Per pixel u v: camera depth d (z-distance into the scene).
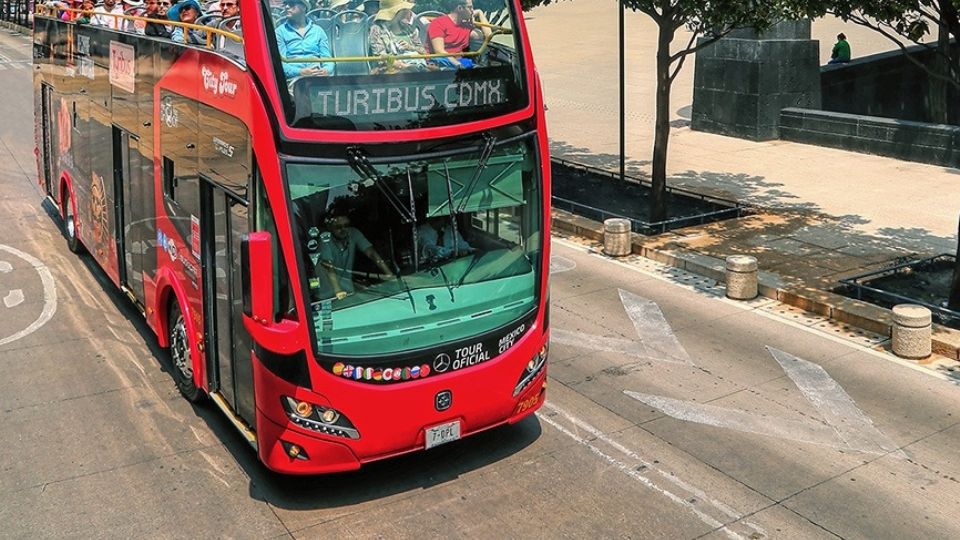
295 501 7.81
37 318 11.90
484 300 7.75
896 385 9.98
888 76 24.50
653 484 8.05
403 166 7.27
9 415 9.27
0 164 20.88
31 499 7.79
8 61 40.44
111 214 11.62
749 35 22.38
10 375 10.20
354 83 7.02
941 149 19.67
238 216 7.62
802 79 22.83
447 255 7.57
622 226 14.53
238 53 8.18
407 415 7.41
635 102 28.42
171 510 7.66
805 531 7.36
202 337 8.67
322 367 7.09
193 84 8.39
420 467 8.37
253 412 7.86
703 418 9.24
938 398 9.67
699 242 14.88
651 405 9.53
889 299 12.27
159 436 8.89
